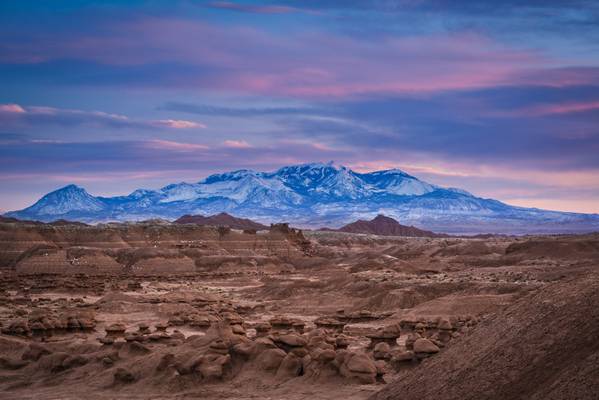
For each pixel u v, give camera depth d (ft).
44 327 204.33
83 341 193.06
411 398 93.76
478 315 247.70
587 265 375.86
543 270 374.63
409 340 162.09
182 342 176.45
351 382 134.10
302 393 130.72
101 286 455.22
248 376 142.00
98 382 151.12
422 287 317.42
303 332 195.83
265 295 389.19
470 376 88.84
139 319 291.38
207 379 142.10
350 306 323.78
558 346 84.07
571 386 76.02
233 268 601.62
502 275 360.28
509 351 87.86
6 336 200.44
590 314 85.10
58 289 431.84
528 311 91.86
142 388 143.84
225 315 258.37
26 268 544.62
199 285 496.23
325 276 490.90
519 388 82.69
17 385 155.33
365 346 181.68
